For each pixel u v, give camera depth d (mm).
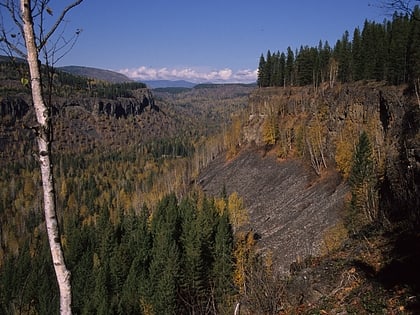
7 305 31578
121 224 79875
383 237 19969
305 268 20312
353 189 48781
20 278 42344
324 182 76938
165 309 39000
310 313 14031
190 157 178000
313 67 121625
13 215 123750
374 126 69125
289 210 75000
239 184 105312
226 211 66312
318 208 67562
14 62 6363
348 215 45281
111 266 58875
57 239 6574
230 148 133000
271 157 108062
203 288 44188
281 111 120125
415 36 73250
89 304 48750
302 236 59781
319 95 106375
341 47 115812
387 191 31078
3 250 85000
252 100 142500
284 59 140750
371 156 49000
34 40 6312
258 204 87188
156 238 62188
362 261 17734
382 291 13555
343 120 85625
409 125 50812
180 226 66000
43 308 42125
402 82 74625
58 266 6574
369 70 89875
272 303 13078
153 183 149625
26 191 149000
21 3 6191
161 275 47469
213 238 55875
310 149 85188
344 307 13578
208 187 113875
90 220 113500
